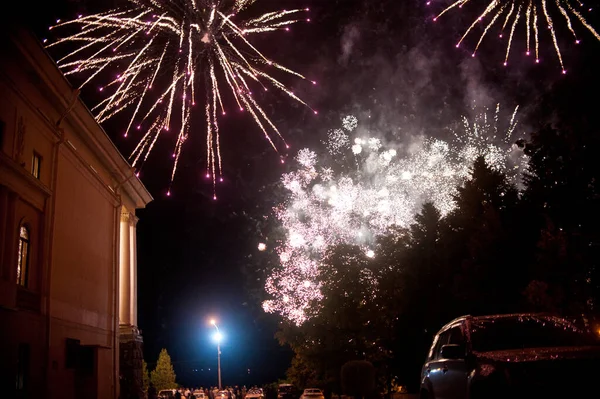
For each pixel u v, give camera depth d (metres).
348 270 34.12
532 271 17.25
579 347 8.19
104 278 28.17
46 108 20.83
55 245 21.78
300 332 39.16
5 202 17.72
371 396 28.91
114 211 30.31
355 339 34.81
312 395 37.53
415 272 24.56
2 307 17.03
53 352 21.08
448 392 9.36
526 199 19.09
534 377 7.50
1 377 16.84
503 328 9.21
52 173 21.44
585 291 15.18
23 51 17.64
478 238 19.55
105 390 26.39
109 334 28.48
